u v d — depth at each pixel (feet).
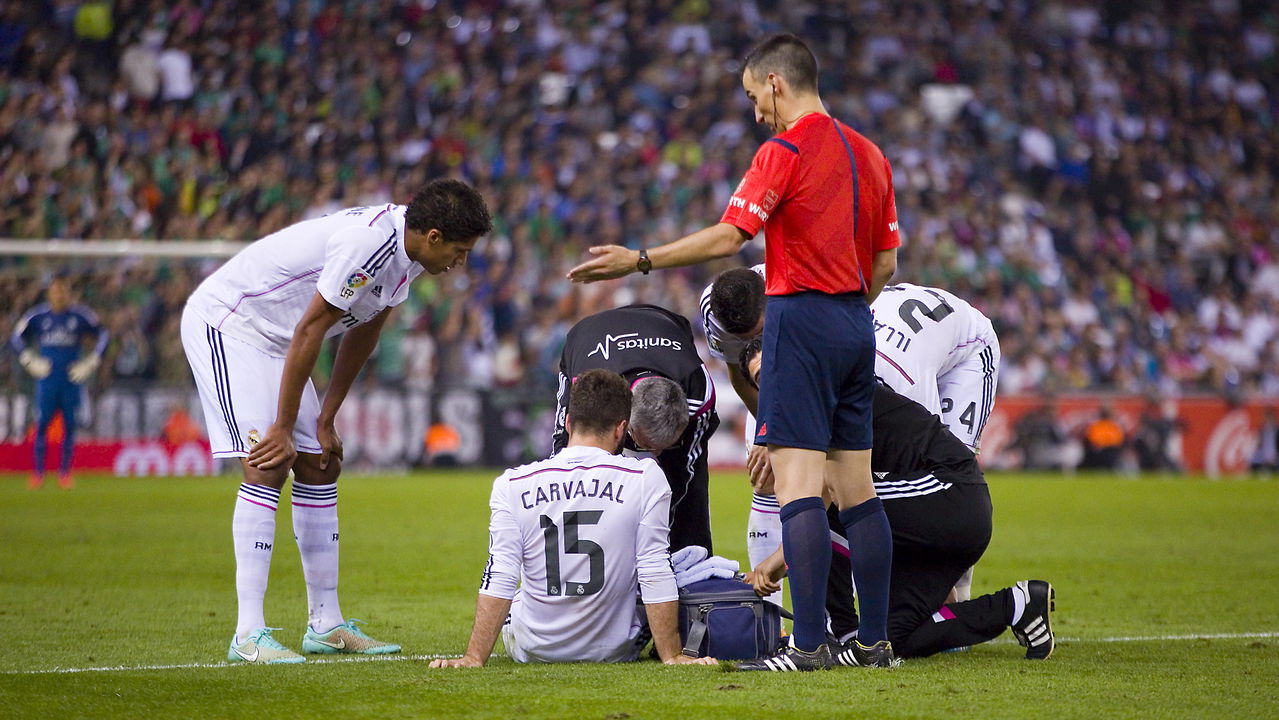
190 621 63.57
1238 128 302.45
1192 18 315.17
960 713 39.14
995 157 283.18
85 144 224.53
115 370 192.44
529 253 234.17
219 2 248.93
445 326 215.31
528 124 259.19
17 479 173.37
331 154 241.35
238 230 223.71
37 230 214.28
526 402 204.95
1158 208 282.56
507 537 48.98
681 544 57.36
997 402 219.20
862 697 41.52
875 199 47.26
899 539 50.65
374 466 196.44
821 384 45.57
